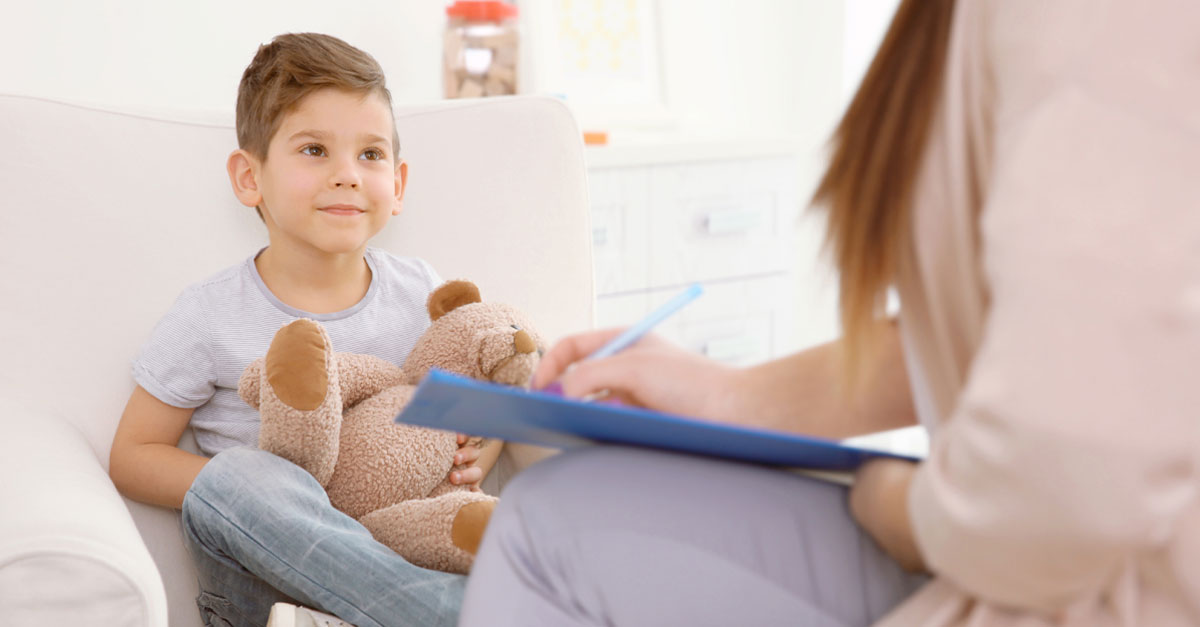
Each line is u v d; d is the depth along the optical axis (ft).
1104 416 1.35
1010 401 1.40
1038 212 1.43
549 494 2.01
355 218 4.05
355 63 4.11
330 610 3.13
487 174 4.57
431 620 3.08
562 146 4.68
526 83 7.96
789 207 7.88
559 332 4.56
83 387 3.84
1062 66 1.49
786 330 8.04
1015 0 1.59
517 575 1.97
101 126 4.06
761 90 9.31
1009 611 1.68
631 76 8.50
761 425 2.36
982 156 1.66
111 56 6.56
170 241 4.08
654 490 2.01
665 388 2.35
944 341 1.80
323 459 3.60
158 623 2.58
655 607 1.94
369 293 4.28
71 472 3.06
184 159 4.16
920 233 1.77
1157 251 1.36
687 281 7.47
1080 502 1.37
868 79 1.87
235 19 6.88
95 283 3.92
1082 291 1.38
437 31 7.58
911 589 1.98
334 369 3.61
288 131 3.99
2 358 3.76
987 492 1.47
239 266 4.13
